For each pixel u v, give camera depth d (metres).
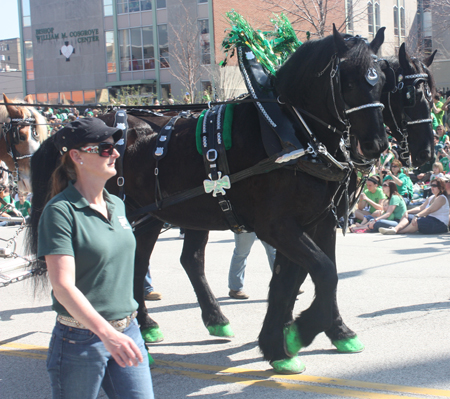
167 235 10.52
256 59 3.82
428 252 7.46
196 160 3.67
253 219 3.58
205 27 25.47
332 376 3.45
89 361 2.11
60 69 32.09
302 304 5.26
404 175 10.57
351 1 18.27
